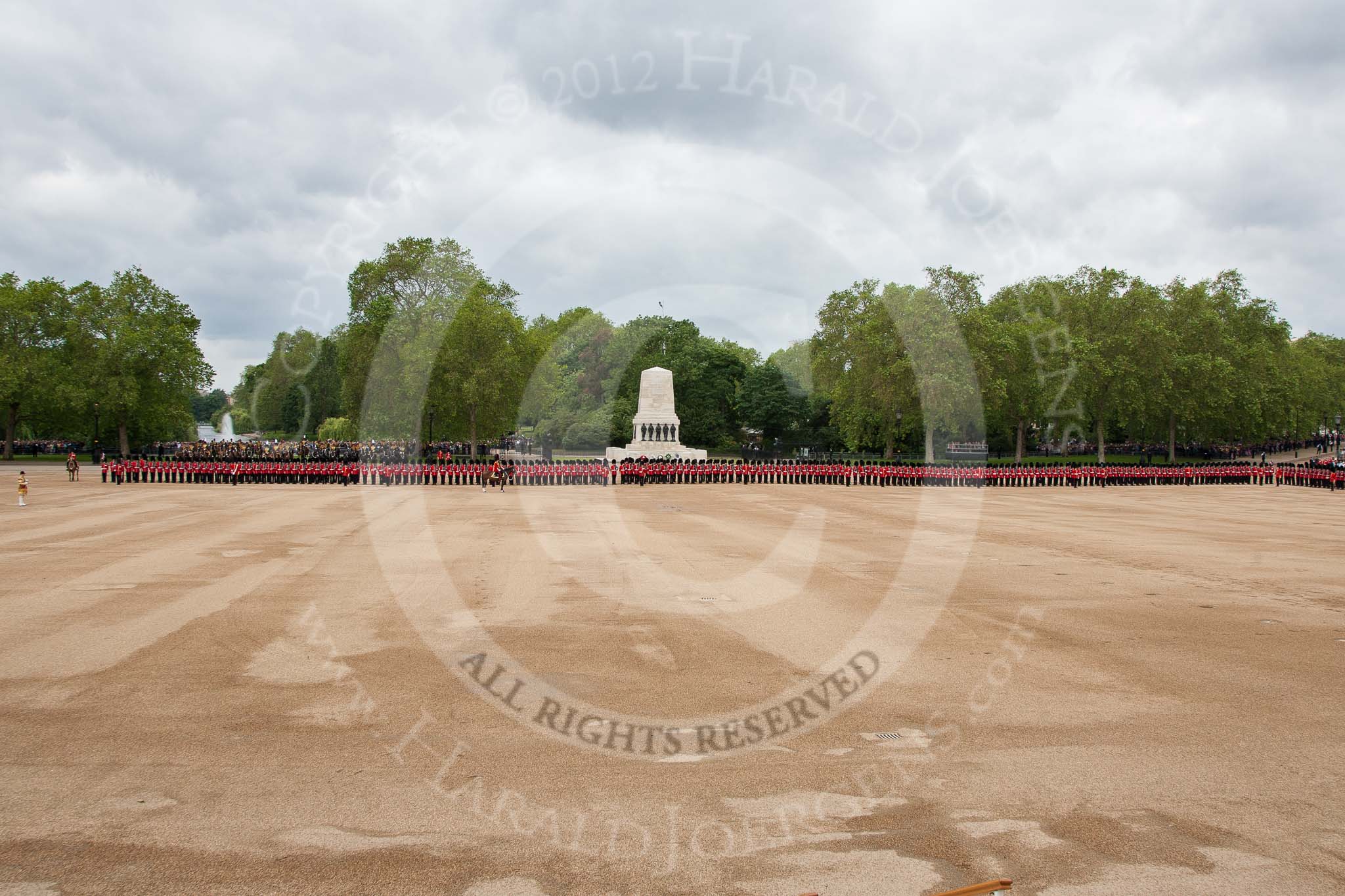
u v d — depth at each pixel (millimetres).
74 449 88875
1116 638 14391
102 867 6973
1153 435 94562
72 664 12266
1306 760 9305
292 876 6871
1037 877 6930
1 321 78312
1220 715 10648
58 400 76625
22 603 16188
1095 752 9469
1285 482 65250
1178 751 9516
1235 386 91812
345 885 6758
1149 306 82812
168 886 6703
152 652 12898
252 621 14773
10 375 75812
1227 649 13805
